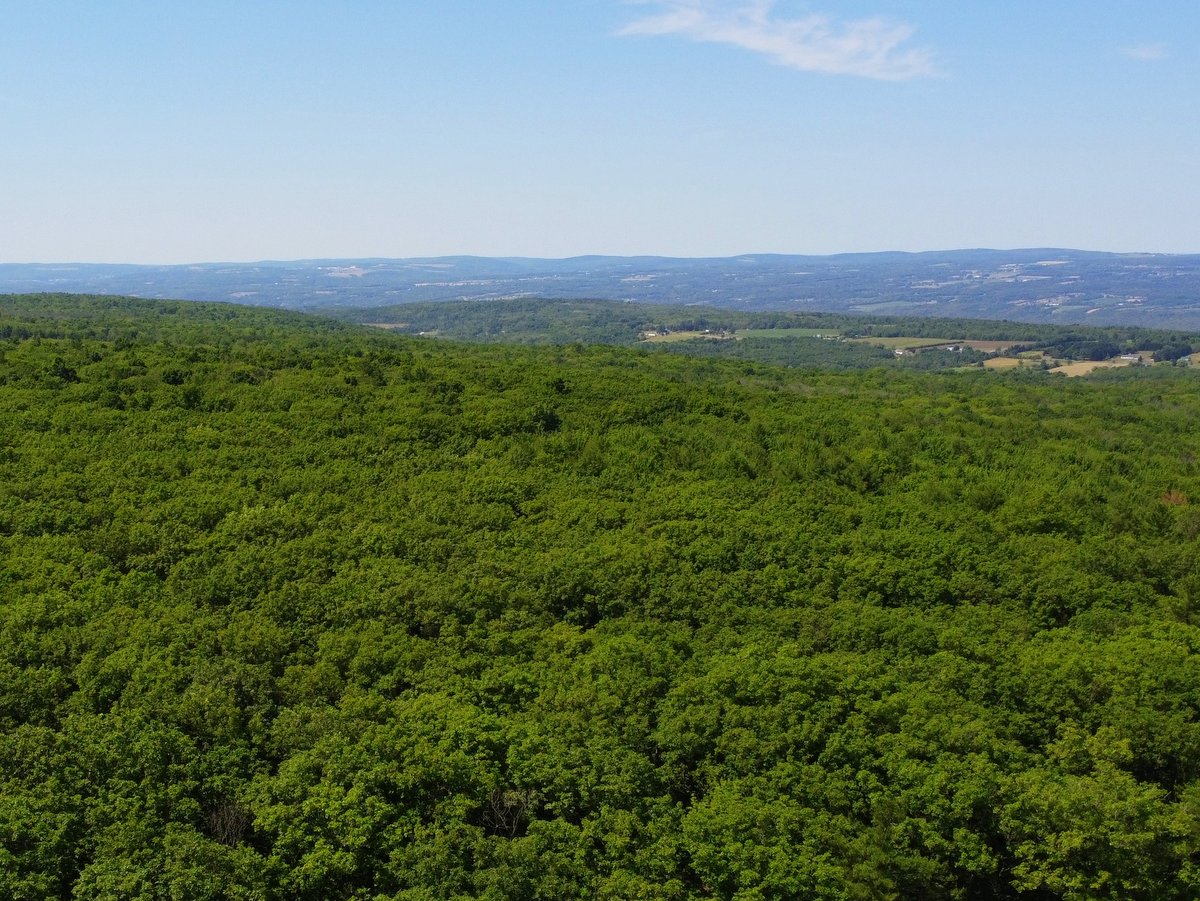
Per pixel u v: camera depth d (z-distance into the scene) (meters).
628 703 43.34
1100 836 36.34
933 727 41.88
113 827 33.53
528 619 51.41
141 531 55.88
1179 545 70.12
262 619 47.94
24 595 47.94
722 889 35.19
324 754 37.78
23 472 62.38
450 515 64.12
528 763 38.31
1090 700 46.78
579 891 33.88
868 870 34.66
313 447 73.19
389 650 46.09
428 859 33.53
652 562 59.28
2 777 35.22
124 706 39.97
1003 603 60.25
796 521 69.38
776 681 44.53
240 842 34.69
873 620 54.03
